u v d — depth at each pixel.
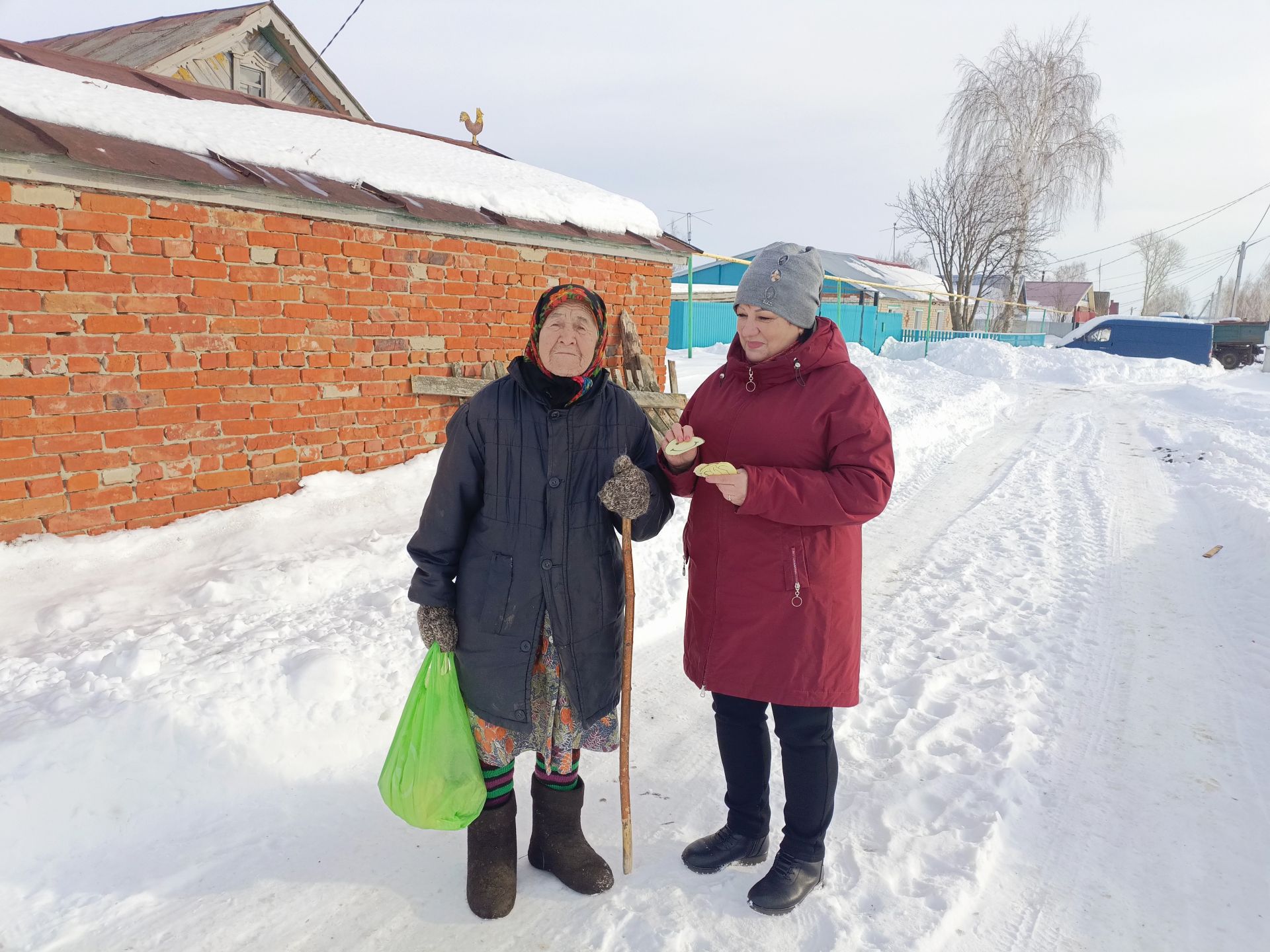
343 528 4.35
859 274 31.72
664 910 2.08
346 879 2.18
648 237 6.64
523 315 5.79
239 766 2.45
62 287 3.49
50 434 3.52
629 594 2.01
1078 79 29.53
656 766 2.80
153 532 3.87
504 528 1.94
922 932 1.99
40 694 2.52
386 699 2.84
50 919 1.95
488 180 5.83
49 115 3.43
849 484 1.88
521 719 1.97
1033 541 5.52
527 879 2.19
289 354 4.42
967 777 2.68
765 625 2.03
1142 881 2.22
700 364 10.26
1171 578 4.82
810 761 2.07
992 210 29.47
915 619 4.10
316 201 4.39
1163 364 20.28
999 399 13.55
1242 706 3.23
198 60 11.22
